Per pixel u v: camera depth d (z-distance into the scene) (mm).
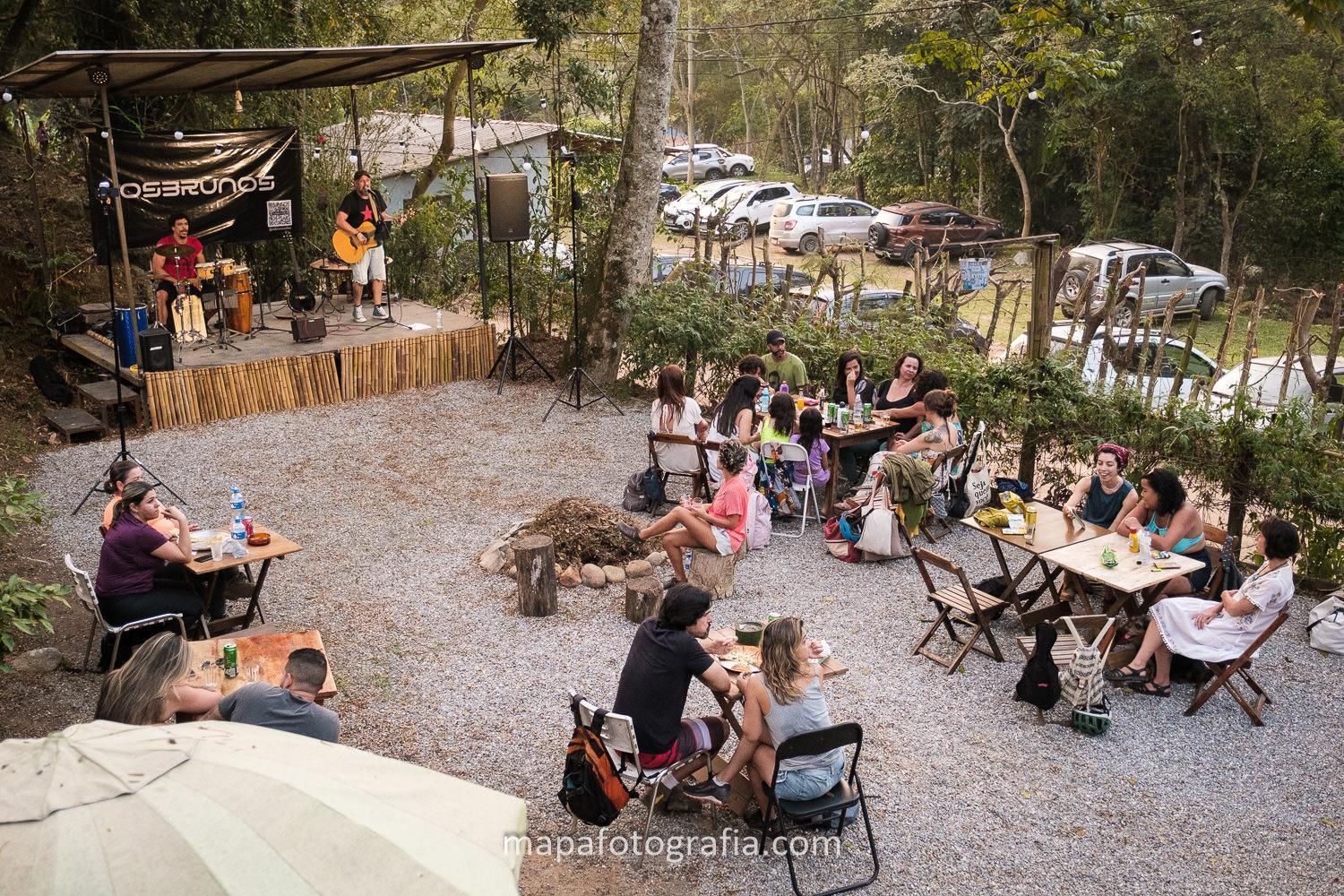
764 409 9688
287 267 15852
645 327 12094
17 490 6293
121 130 12633
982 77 24719
